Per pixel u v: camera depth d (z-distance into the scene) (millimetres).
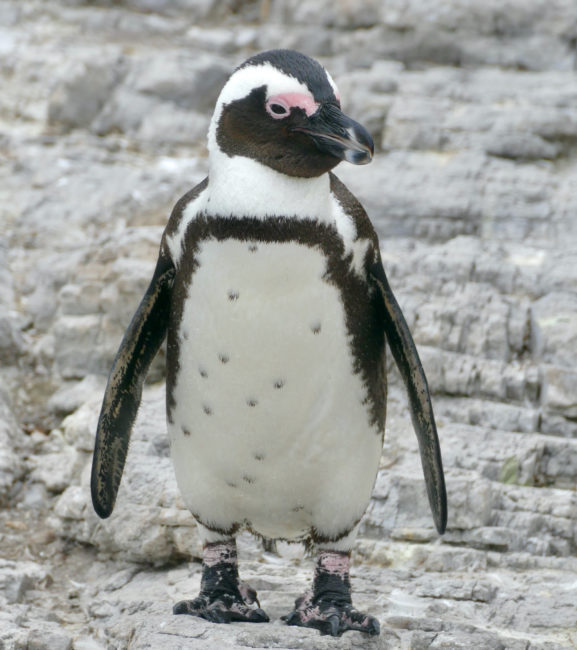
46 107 30312
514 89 28938
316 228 12156
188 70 30547
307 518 13773
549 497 18188
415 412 13773
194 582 16516
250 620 13789
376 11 31875
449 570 16828
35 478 19594
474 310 21734
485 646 13539
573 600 15500
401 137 27469
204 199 12500
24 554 17984
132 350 13820
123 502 17625
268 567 16812
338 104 12305
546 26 30797
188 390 12961
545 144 27000
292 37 32594
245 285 12156
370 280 13141
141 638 12938
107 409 13789
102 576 17500
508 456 19094
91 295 22078
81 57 30672
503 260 23406
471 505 17547
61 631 14727
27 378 22281
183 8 35531
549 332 21172
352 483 13258
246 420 12742
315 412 12742
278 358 12383
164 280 13539
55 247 25047
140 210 25938
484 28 31031
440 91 28812
